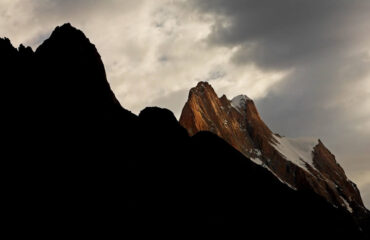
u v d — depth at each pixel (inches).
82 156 3400.6
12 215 2775.6
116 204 3161.9
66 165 3260.3
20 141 3257.9
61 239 2753.4
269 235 3690.9
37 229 2755.9
